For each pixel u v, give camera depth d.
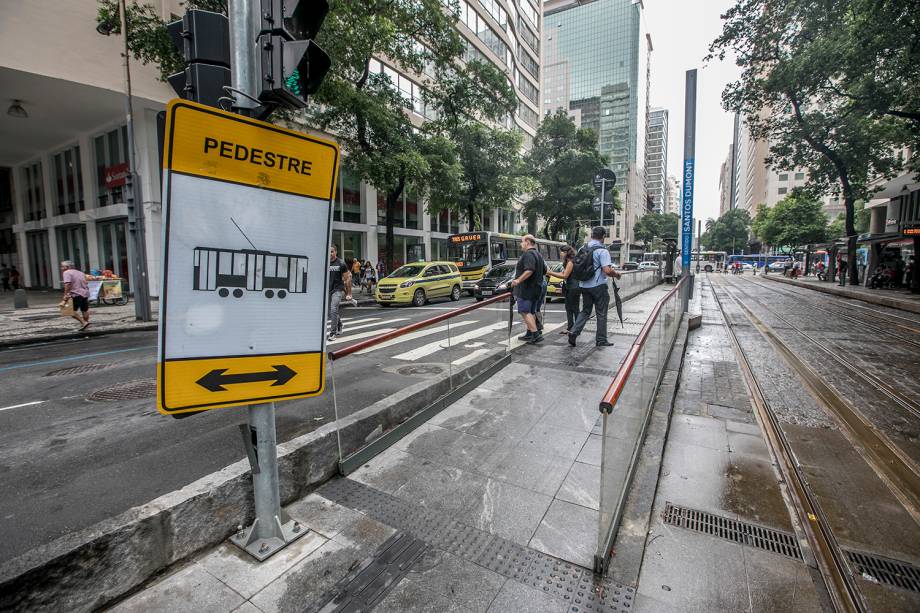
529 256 7.12
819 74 15.62
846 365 6.80
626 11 108.81
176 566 2.31
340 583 2.21
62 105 15.40
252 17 2.22
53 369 6.70
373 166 15.38
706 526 2.73
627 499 2.95
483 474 3.28
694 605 2.08
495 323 5.92
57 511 2.93
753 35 17.48
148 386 5.75
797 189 23.69
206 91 2.26
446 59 16.45
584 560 2.37
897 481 3.34
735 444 3.95
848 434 4.20
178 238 2.03
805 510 2.93
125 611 2.03
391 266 18.66
